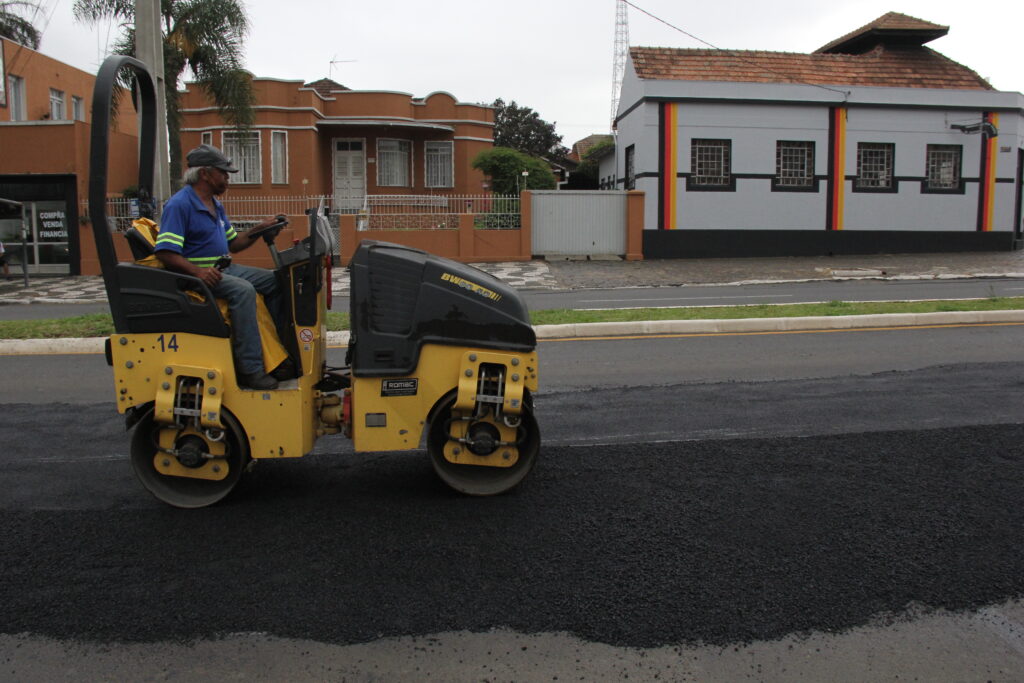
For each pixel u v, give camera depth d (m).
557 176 47.69
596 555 4.22
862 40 29.20
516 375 4.79
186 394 4.69
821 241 26.81
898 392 7.52
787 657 3.35
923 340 10.25
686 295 17.14
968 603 3.73
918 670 3.27
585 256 26.00
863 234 26.97
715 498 4.96
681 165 26.02
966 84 27.33
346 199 31.56
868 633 3.51
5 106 27.08
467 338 4.77
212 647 3.46
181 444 4.79
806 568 4.05
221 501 5.00
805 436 6.19
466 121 33.06
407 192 33.03
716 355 9.53
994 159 27.19
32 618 3.67
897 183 26.91
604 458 5.74
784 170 26.61
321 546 4.37
